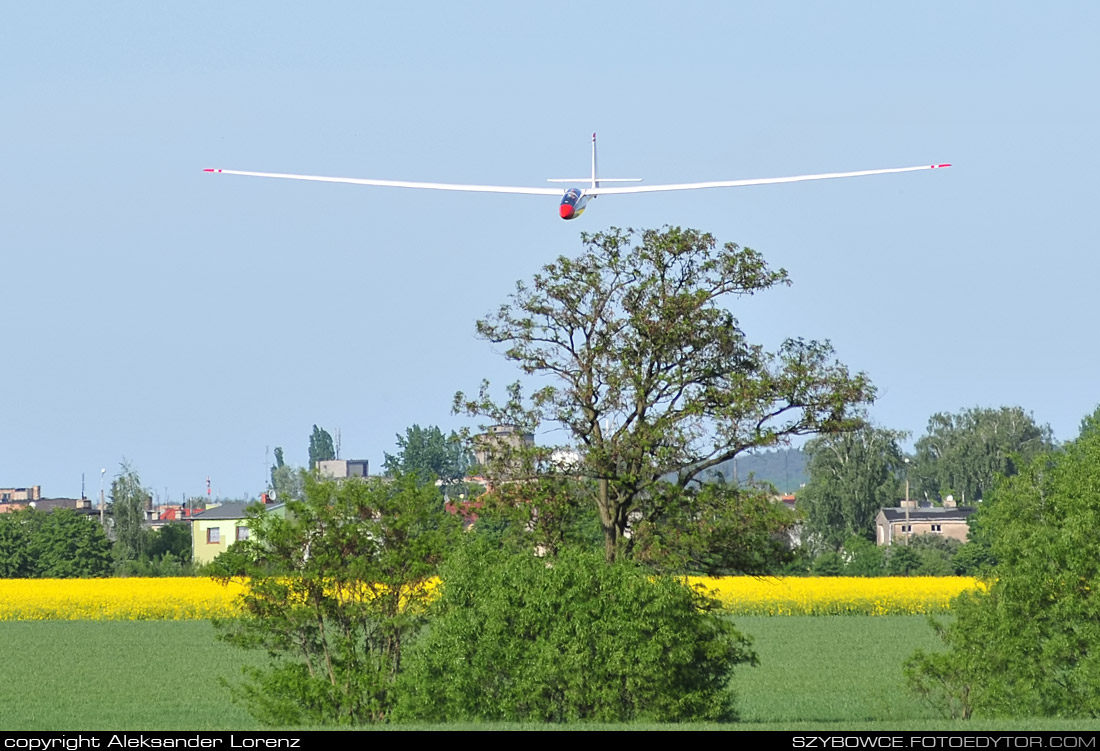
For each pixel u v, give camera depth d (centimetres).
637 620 10488
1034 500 11738
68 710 13688
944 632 12025
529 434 14125
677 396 13750
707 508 13425
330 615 11706
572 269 13875
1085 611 11044
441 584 11175
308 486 11969
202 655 19325
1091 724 9431
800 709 13525
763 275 13912
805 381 13450
